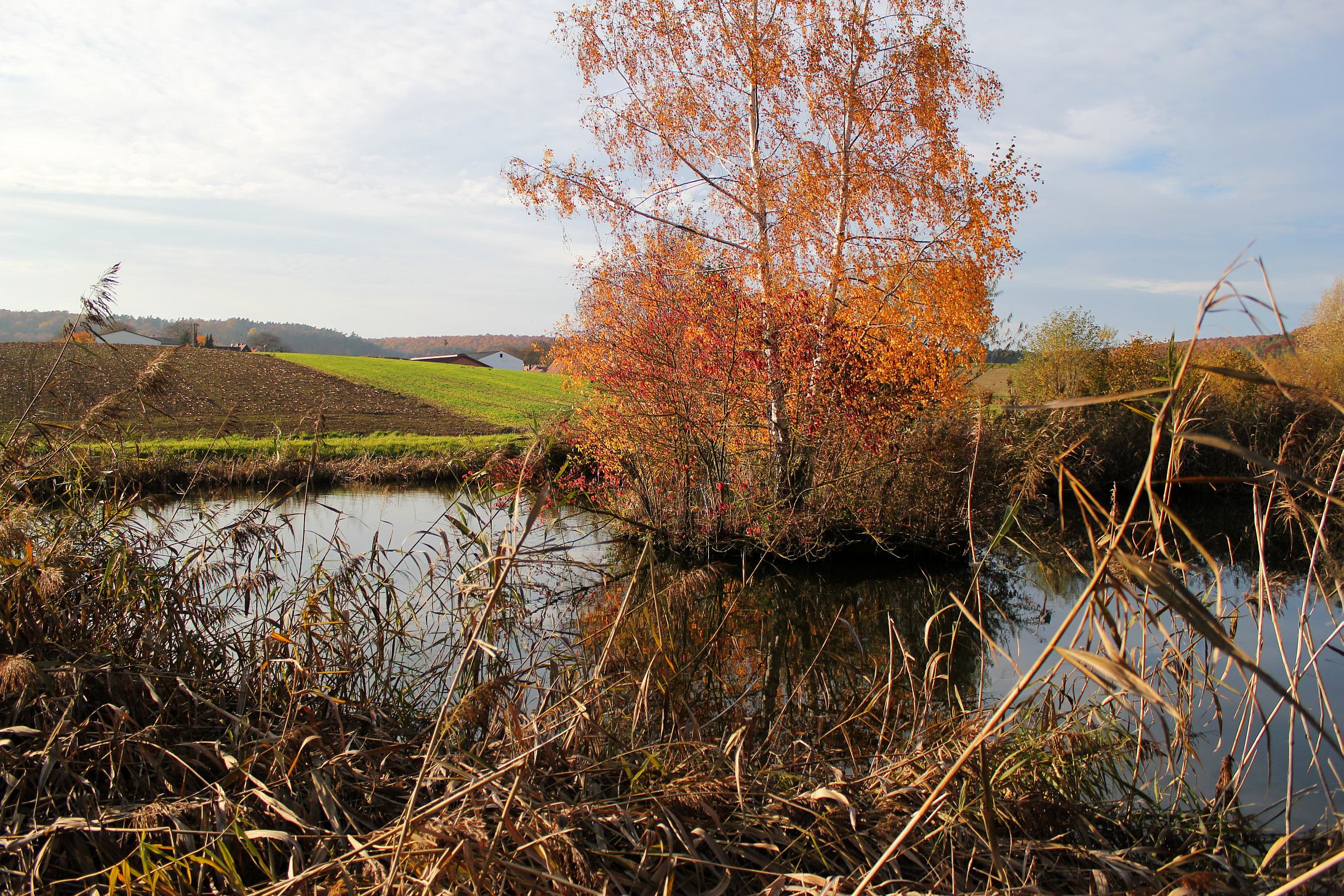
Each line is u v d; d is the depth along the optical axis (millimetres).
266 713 4695
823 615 9398
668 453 12070
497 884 2990
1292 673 3900
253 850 3350
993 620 9141
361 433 29188
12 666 3629
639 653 5984
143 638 4926
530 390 49594
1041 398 24484
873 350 12484
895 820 3756
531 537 9156
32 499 5367
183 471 16141
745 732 4410
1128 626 2791
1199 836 4012
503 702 4051
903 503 11820
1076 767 4328
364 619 5668
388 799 3957
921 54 12680
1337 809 4387
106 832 3477
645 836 3443
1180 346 20812
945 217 13000
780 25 13023
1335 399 2080
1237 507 16219
